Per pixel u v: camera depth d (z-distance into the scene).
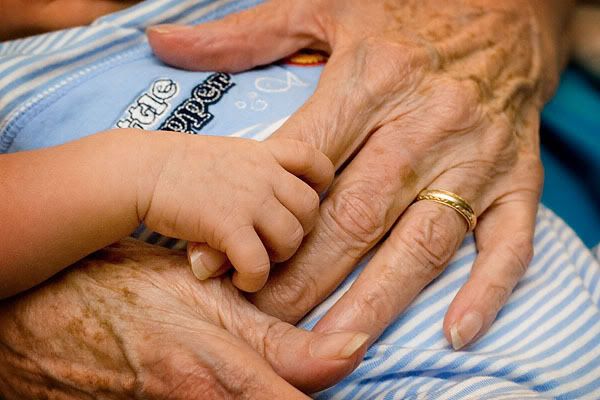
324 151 0.31
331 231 0.30
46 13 0.35
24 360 0.29
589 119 0.45
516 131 0.35
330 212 0.30
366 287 0.30
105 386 0.28
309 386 0.27
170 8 0.35
